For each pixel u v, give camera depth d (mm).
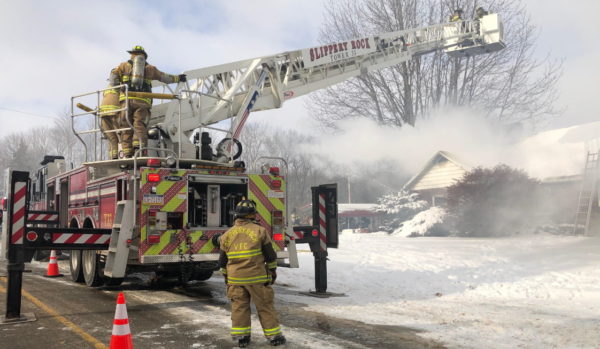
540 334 4801
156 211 6125
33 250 5703
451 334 4816
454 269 9453
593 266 9336
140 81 7484
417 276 8695
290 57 11008
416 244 15594
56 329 5008
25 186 5555
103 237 6266
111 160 7383
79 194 8445
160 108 8500
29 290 7500
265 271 4445
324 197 7520
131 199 6324
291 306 6309
